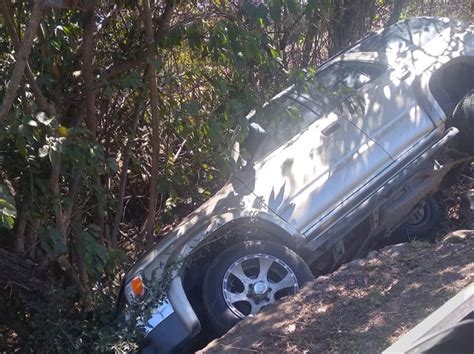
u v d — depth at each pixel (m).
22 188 5.54
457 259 5.42
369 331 4.81
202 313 5.79
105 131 7.02
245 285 5.68
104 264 5.91
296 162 6.19
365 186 6.09
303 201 5.99
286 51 9.07
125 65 6.39
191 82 6.78
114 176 7.65
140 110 6.96
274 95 6.99
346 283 5.46
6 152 5.40
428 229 6.92
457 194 7.43
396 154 6.23
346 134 6.29
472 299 2.92
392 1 9.56
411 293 5.11
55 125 5.22
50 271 6.04
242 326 5.32
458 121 6.69
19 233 5.79
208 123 6.11
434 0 10.18
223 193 6.27
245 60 6.11
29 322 5.87
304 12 6.27
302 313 5.25
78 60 6.36
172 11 6.45
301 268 5.74
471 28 7.27
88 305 5.98
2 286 5.79
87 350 5.70
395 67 6.76
